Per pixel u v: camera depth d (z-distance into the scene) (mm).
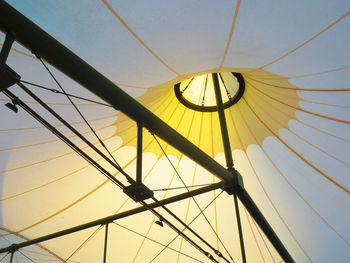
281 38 6723
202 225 12281
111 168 10789
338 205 10867
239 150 11859
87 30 5926
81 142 9344
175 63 7258
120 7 5504
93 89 4867
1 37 5719
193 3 5586
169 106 11305
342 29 6469
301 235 11633
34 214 10250
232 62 7609
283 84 9023
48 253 11078
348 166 10125
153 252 12289
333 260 11516
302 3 5832
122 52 6602
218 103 8961
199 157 6688
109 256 11836
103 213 11344
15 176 9109
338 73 7652
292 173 11234
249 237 12125
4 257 9672
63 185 10156
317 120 9656
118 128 9750
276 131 10945
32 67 6723
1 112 7656
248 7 5836
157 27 6043
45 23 5711
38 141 8617
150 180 11961
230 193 7648
